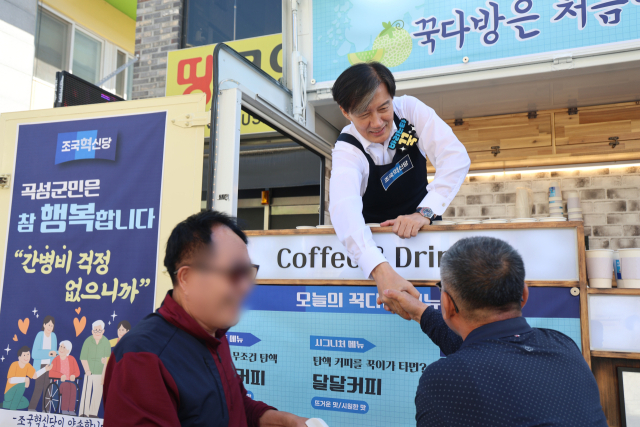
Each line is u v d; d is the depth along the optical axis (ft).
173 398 3.12
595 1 8.94
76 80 12.32
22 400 7.35
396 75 10.16
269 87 9.57
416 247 5.78
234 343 6.40
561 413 3.22
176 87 14.33
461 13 9.75
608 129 11.78
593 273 5.59
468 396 3.29
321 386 6.01
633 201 12.32
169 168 7.45
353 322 5.96
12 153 8.05
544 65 9.27
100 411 7.07
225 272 3.38
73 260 7.54
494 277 3.58
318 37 10.65
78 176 7.74
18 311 7.60
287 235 6.34
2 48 18.98
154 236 7.29
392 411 5.72
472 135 12.85
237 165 7.54
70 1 22.54
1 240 7.88
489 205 13.44
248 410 4.24
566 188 12.87
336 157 6.56
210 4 14.70
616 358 5.61
